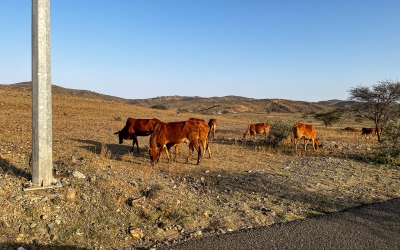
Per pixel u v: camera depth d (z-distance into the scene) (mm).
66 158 9695
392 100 22578
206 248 5156
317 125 51312
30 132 15695
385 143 13836
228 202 7691
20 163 8227
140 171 9633
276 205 7656
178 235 5727
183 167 11359
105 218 5961
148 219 6195
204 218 6516
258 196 8312
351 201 8047
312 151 16531
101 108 45438
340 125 54594
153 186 7621
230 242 5395
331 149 17312
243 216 6816
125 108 51406
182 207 6855
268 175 10523
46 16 6387
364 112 25156
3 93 42750
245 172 11016
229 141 19797
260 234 5754
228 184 9375
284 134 18078
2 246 4773
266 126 20797
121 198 6707
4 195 5934
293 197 8312
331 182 9859
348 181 9992
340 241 5484
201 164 12023
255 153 15164
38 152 6465
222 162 12625
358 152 16031
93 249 5066
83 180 7258
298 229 6020
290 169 11680
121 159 11742
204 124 12086
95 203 6375
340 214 6941
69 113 35531
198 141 11859
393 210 7207
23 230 5223
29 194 6145
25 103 37688
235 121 47875
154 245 5273
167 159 12695
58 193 6328
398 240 5559
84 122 26000
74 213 5934
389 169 12008
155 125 11453
